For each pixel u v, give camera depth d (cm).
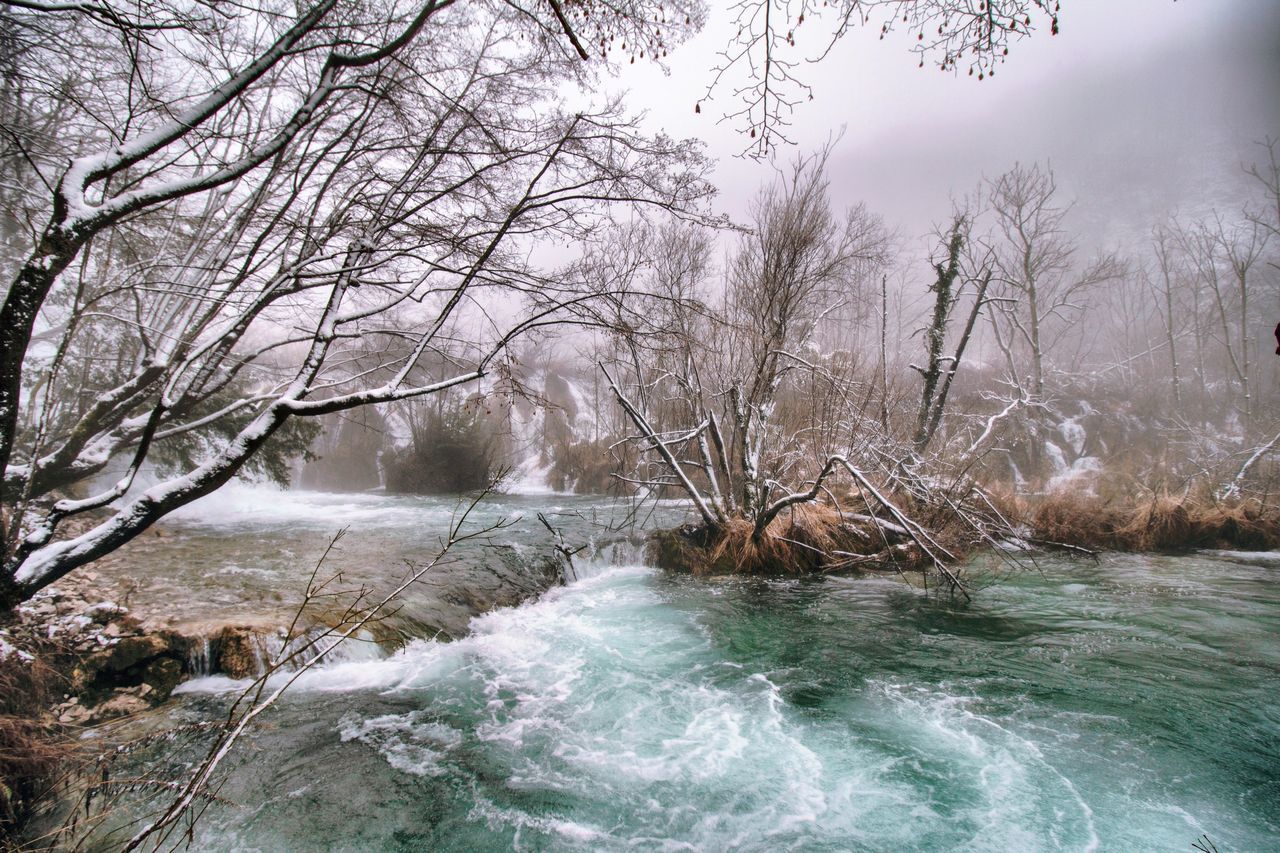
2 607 366
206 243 638
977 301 1540
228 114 581
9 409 346
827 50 283
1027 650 712
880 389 1509
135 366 819
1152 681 622
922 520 1158
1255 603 884
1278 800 427
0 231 681
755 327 1203
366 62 450
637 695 604
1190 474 1598
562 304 554
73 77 508
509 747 498
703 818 414
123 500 1162
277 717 502
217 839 365
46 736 396
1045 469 2086
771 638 766
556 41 505
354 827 388
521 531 1278
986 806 425
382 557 952
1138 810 418
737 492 1285
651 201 541
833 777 464
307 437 1405
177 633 547
